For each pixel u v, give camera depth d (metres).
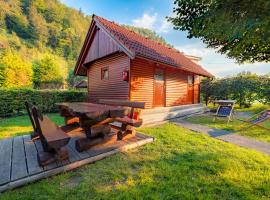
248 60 5.61
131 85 7.11
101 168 2.96
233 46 4.32
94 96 9.87
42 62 29.66
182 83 10.16
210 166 2.99
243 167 3.01
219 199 2.18
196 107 10.33
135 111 4.27
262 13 2.77
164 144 4.17
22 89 10.05
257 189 2.40
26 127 6.39
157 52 8.16
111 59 8.27
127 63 7.23
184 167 2.95
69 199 2.17
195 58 13.77
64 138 2.67
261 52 4.89
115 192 2.30
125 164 3.11
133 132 4.38
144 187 2.40
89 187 2.41
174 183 2.49
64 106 4.54
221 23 3.21
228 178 2.64
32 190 2.34
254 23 2.77
